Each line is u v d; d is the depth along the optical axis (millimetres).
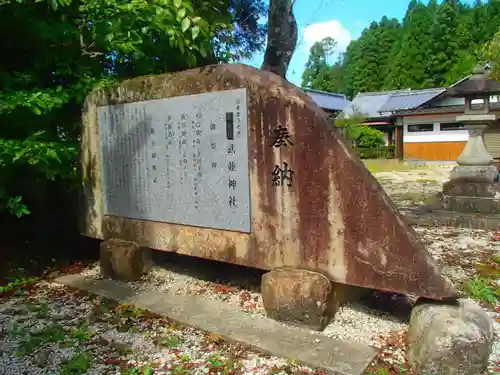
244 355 3135
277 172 3514
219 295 4258
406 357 2945
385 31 43844
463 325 2707
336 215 3252
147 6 4711
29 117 4836
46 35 4938
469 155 8172
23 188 5668
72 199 6312
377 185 3084
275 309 3514
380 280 3105
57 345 3363
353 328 3439
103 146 4938
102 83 5254
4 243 5574
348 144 3234
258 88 3551
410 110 25234
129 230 4777
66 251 5816
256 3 8750
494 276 4711
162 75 4285
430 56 36656
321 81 50938
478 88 7750
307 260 3434
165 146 4293
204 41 4984
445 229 7195
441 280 2881
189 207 4164
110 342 3396
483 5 36219
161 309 3900
